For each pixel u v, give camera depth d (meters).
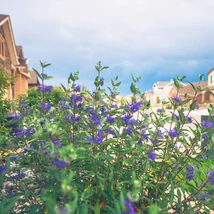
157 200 2.03
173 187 2.04
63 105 2.57
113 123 2.42
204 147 2.32
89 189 1.90
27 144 2.46
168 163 2.37
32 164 2.22
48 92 2.56
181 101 2.44
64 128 2.39
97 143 2.00
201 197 2.13
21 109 2.69
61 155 1.44
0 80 5.43
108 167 2.14
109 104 2.86
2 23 16.47
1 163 2.45
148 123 2.62
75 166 2.06
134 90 2.62
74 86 2.65
